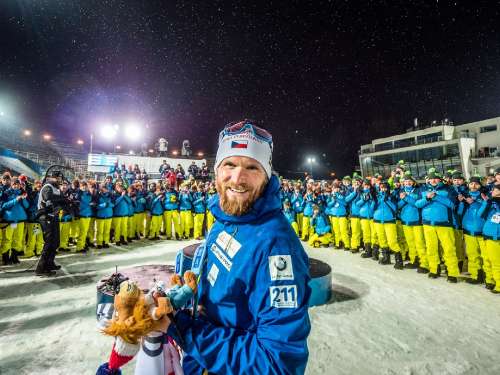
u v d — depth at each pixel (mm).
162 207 10391
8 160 20250
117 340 1321
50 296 4523
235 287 948
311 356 3004
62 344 3158
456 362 2918
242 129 1058
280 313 856
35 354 2967
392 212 6598
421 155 40062
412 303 4449
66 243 7945
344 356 3006
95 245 8789
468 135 37500
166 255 7453
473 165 35094
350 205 8492
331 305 4371
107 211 8508
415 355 3039
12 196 6453
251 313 942
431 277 5746
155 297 993
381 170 45625
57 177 5820
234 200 1003
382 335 3461
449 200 5543
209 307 1008
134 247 8641
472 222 5395
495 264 4828
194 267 1246
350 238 8820
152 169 20781
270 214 1025
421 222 6172
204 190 11047
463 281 5512
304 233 10258
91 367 2764
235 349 862
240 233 1019
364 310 4188
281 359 800
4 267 6137
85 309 4059
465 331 3566
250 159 1017
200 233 10711
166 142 22812
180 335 926
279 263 906
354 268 6477
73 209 6996
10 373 2664
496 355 3047
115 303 1021
